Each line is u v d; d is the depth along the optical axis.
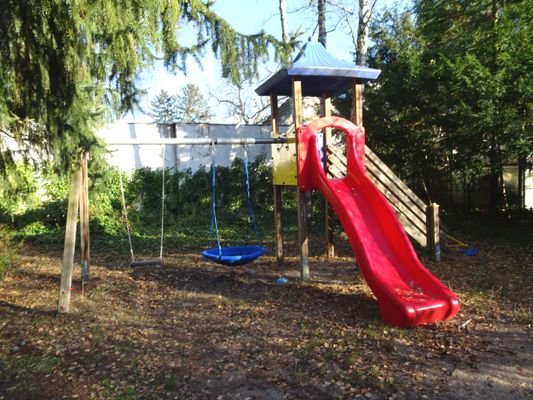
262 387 3.80
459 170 11.98
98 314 5.91
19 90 4.95
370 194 6.70
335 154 8.18
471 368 4.02
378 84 12.23
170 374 4.11
